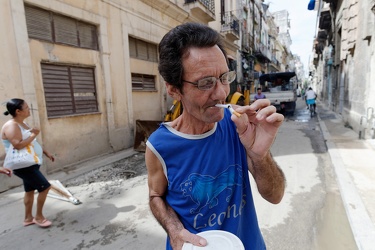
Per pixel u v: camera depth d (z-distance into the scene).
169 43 0.87
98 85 5.84
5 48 3.99
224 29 13.52
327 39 17.14
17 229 2.89
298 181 4.01
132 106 6.86
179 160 0.99
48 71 4.76
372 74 6.18
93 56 5.67
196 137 0.98
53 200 3.61
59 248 2.55
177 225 0.99
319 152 5.71
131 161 5.50
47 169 4.70
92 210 3.30
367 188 3.42
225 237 0.88
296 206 3.19
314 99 12.57
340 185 3.59
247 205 1.08
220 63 0.85
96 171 4.87
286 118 12.38
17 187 4.07
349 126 8.42
